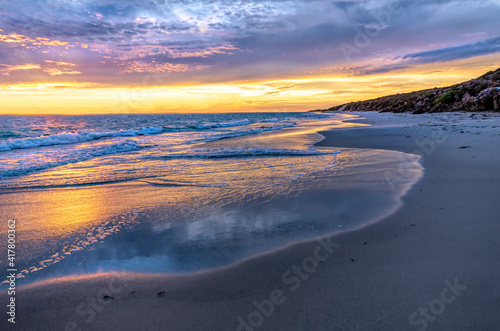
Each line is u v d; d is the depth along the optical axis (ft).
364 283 7.53
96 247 10.04
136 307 6.89
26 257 9.36
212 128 78.02
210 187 17.67
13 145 36.45
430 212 11.99
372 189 15.93
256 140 44.75
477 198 13.16
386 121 77.15
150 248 9.89
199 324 6.31
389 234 10.27
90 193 16.88
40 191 17.42
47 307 6.94
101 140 47.88
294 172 21.25
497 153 22.77
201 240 10.41
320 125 78.43
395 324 6.10
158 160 27.78
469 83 91.09
